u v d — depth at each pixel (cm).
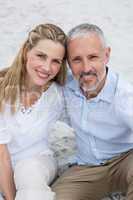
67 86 241
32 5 541
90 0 556
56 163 261
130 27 500
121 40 474
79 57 222
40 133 243
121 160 244
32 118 238
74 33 223
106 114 234
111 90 231
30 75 231
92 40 220
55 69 230
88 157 250
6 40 472
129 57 443
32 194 222
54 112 246
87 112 237
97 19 514
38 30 227
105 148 246
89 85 226
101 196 254
